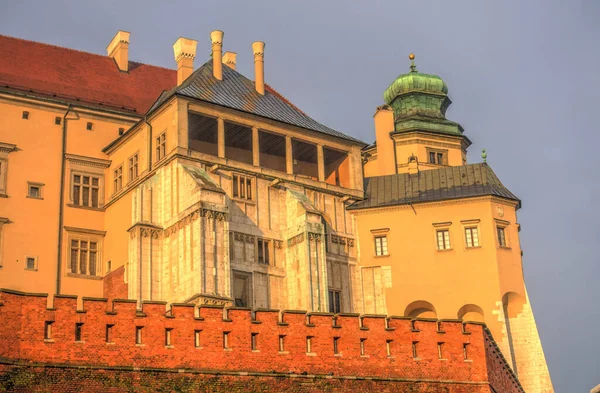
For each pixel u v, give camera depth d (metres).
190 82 72.19
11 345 44.16
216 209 64.62
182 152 68.06
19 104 73.94
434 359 52.69
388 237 74.81
